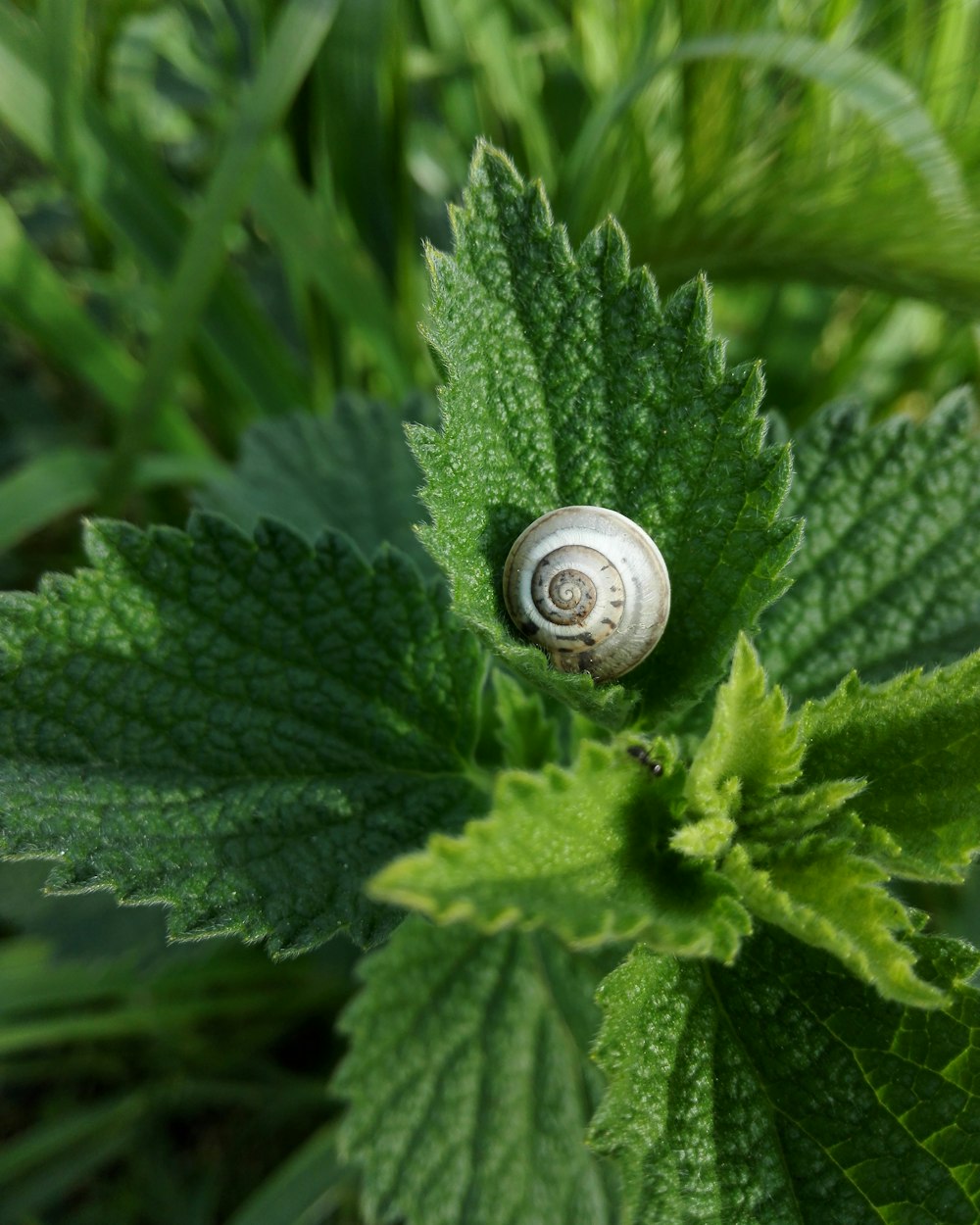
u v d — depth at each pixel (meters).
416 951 0.14
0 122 0.21
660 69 0.16
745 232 0.16
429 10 0.21
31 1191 0.17
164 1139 0.19
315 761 0.11
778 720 0.09
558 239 0.10
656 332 0.10
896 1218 0.09
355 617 0.11
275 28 0.17
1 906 0.15
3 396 0.23
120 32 0.20
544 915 0.07
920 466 0.13
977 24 0.16
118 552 0.11
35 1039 0.17
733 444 0.10
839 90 0.14
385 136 0.18
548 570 0.10
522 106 0.20
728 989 0.10
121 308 0.22
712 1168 0.09
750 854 0.09
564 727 0.13
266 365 0.20
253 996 0.18
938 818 0.09
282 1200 0.16
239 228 0.23
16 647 0.10
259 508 0.16
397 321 0.20
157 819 0.10
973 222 0.14
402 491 0.17
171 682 0.11
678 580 0.10
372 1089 0.13
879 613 0.13
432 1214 0.13
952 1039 0.09
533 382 0.10
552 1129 0.13
